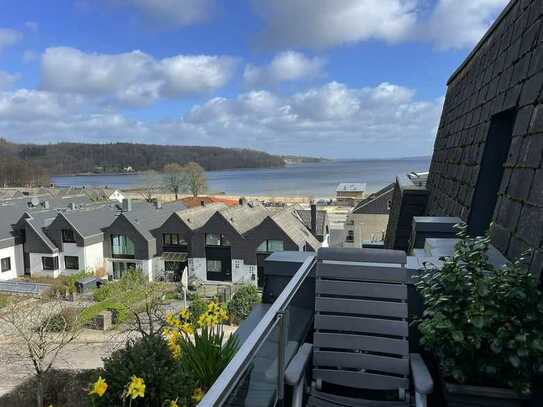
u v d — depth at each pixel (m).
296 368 2.21
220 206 35.44
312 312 2.88
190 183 66.38
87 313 17.16
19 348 12.72
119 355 2.38
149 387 2.21
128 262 29.30
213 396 1.26
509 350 1.72
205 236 27.91
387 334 2.45
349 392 2.59
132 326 12.98
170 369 2.29
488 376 1.84
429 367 2.60
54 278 28.62
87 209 32.34
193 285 25.03
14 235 29.45
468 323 1.81
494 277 1.83
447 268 1.99
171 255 28.92
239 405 1.48
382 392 2.54
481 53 4.21
